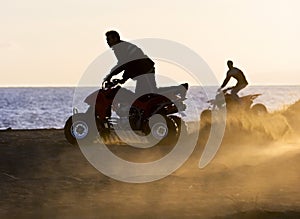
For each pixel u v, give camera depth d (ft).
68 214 71.87
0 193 82.89
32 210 73.87
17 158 112.78
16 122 448.65
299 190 85.05
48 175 96.58
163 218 69.72
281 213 71.56
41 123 435.94
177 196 80.94
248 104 157.07
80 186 87.76
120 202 77.41
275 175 96.22
